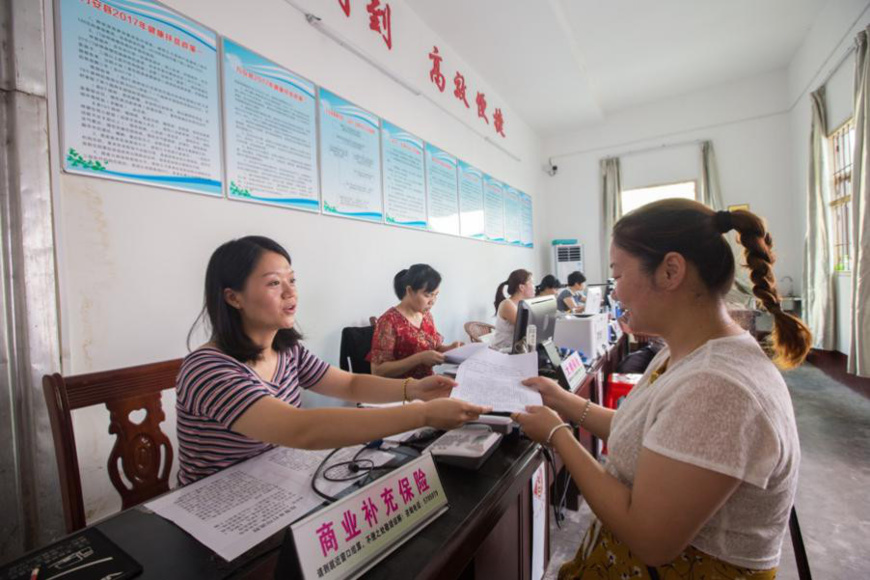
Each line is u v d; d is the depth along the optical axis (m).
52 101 1.20
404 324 1.98
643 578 0.62
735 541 0.55
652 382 0.71
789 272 4.65
